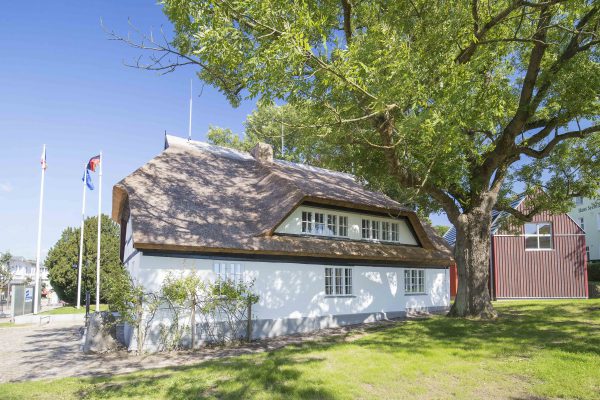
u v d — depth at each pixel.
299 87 9.95
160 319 12.72
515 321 14.44
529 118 14.23
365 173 15.91
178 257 13.23
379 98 9.76
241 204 16.50
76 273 34.50
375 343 11.55
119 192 15.74
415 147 12.53
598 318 14.64
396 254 19.00
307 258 16.42
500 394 7.07
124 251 19.92
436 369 8.50
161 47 11.79
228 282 13.84
